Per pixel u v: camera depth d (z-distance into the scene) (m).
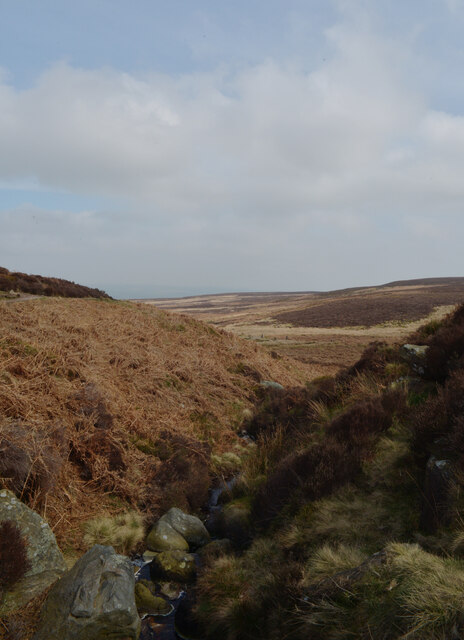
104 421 7.91
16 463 5.24
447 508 3.70
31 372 8.02
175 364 13.86
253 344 21.58
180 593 4.77
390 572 3.11
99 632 3.55
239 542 5.61
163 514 6.55
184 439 9.01
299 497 5.42
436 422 4.83
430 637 2.46
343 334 71.38
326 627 3.08
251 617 3.81
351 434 6.11
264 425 10.72
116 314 17.80
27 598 3.94
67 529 5.45
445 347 6.87
